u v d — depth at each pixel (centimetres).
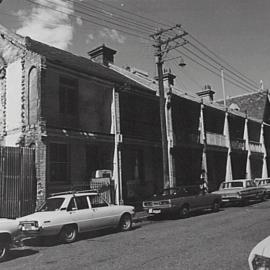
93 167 1933
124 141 1992
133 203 2061
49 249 1027
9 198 1436
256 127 3869
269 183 2789
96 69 2208
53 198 1205
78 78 1842
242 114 3675
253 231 1137
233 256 796
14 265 835
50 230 1074
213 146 2872
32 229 1055
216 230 1190
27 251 1009
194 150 2708
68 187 1708
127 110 2183
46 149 1573
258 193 2345
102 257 861
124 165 2119
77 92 1870
